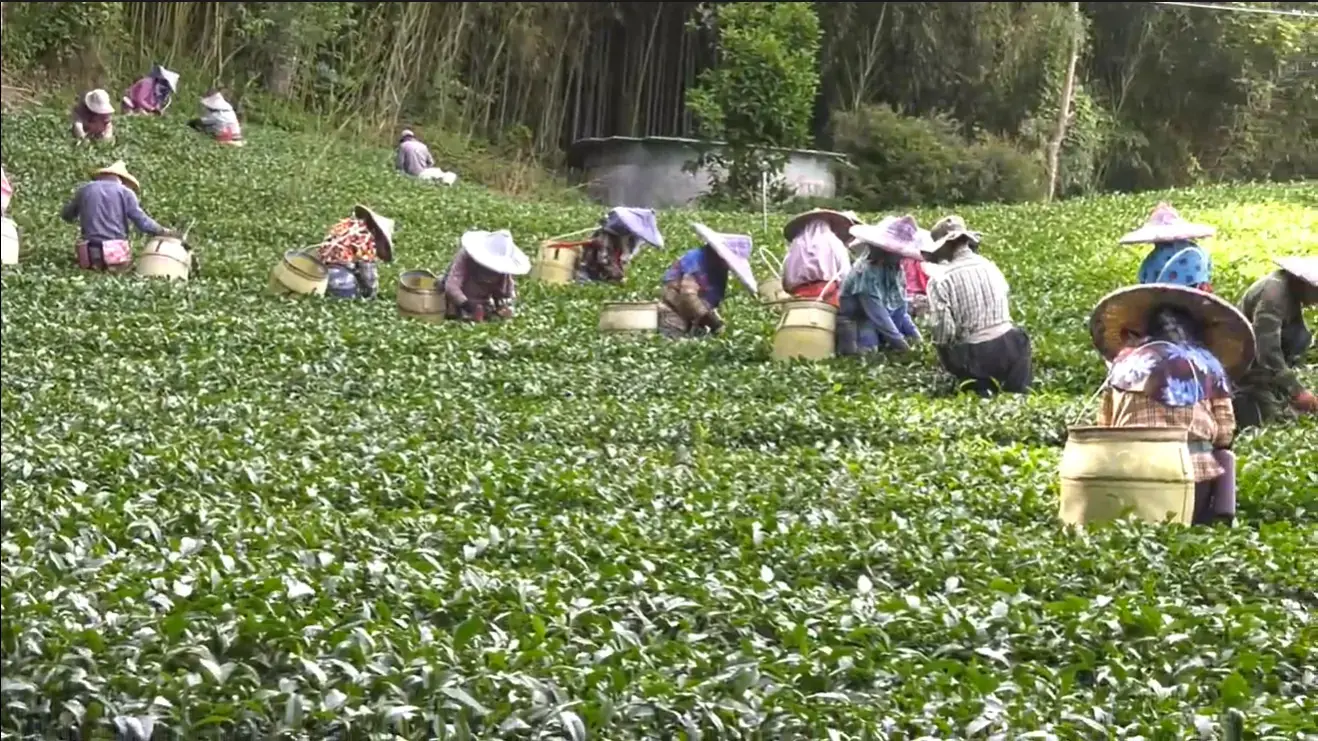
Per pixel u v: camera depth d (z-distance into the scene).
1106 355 10.00
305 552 7.55
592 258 22.33
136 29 41.66
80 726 5.20
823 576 7.94
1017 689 5.86
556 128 44.66
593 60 46.31
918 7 39.03
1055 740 5.22
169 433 11.52
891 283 15.86
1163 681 6.28
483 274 18.58
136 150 32.53
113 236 20.78
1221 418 9.42
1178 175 25.61
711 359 16.28
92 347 15.98
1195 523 9.44
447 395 14.12
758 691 5.64
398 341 16.58
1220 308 9.40
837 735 5.18
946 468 10.84
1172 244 13.08
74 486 9.12
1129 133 31.83
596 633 6.51
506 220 28.91
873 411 13.05
